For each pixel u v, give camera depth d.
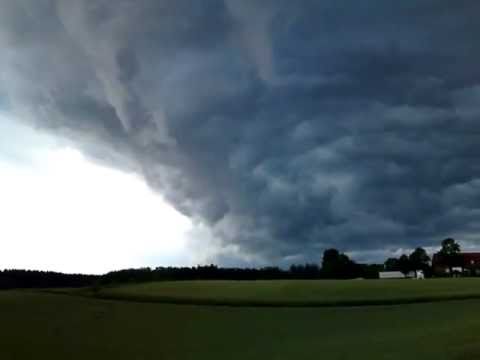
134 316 66.31
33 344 52.66
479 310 60.41
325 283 91.69
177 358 46.06
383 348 41.78
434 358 36.56
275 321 61.69
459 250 167.38
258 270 159.25
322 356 41.31
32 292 86.62
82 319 64.50
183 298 78.25
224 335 55.47
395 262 173.75
